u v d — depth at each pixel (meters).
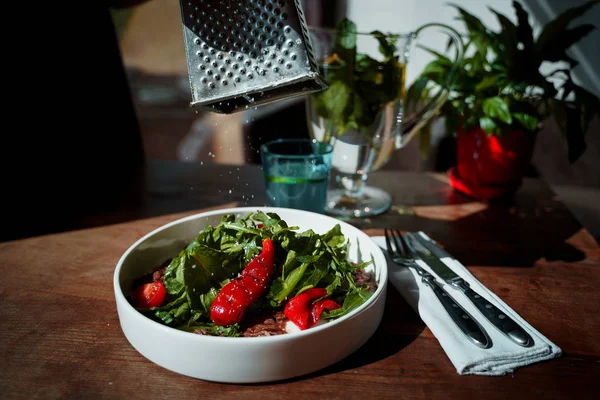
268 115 1.91
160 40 2.67
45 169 1.40
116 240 1.07
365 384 0.64
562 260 1.00
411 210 1.25
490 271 0.95
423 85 1.18
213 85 0.69
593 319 0.80
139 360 0.69
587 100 1.13
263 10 0.66
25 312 0.80
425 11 1.94
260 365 0.62
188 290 0.71
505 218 1.21
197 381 0.65
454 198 1.34
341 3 2.18
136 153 1.62
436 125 1.83
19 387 0.63
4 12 1.24
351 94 1.05
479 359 0.66
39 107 1.37
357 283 0.78
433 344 0.73
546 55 1.15
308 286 0.73
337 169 1.26
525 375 0.67
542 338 0.71
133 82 2.71
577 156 1.16
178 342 0.62
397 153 1.92
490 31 1.23
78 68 1.46
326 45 1.04
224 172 1.49
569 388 0.65
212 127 2.44
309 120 1.17
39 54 1.35
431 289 0.82
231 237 0.80
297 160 1.08
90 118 1.52
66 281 0.90
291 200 1.10
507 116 1.12
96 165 1.54
